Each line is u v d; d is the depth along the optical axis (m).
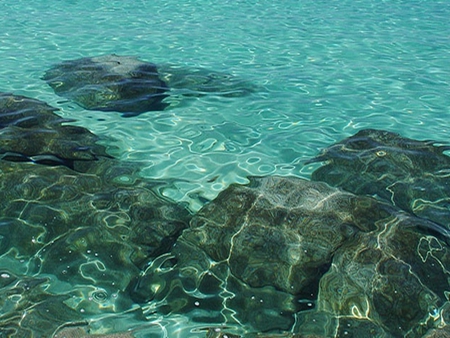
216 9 7.77
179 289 2.75
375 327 2.57
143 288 2.76
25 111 4.21
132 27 6.72
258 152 3.93
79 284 2.77
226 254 2.91
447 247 2.94
